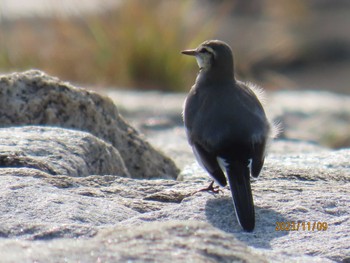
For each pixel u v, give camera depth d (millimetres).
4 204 9141
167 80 26594
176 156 16188
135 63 26516
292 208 9523
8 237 8406
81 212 9125
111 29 26906
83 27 27422
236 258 7328
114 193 10211
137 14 26922
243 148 9875
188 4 27609
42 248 7207
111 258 6969
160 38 26734
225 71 10961
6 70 26031
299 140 19234
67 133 12227
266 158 13133
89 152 11914
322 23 41625
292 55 35812
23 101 13320
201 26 27828
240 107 10320
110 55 26609
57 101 13438
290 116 23000
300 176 11492
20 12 32562
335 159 13023
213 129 10102
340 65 38000
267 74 29406
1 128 12430
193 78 26984
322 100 25828
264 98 11461
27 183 9766
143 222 9062
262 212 9414
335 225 9141
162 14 27094
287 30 40500
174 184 10766
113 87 26031
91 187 10383
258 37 38531
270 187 10398
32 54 26609
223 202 9664
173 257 7102
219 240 7547
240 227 9125
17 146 11391
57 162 11250
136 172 13734
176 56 26656
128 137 13891
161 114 21781
